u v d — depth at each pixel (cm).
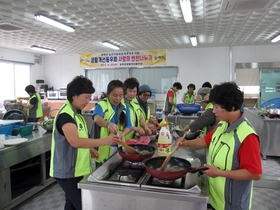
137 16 426
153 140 226
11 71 768
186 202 119
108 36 586
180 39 630
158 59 792
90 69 862
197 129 221
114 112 213
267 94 721
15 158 254
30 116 541
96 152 197
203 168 122
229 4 357
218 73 750
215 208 132
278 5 370
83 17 428
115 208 130
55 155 167
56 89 896
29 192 286
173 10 396
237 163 121
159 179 127
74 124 153
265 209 267
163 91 804
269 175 362
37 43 667
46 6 368
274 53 703
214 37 609
